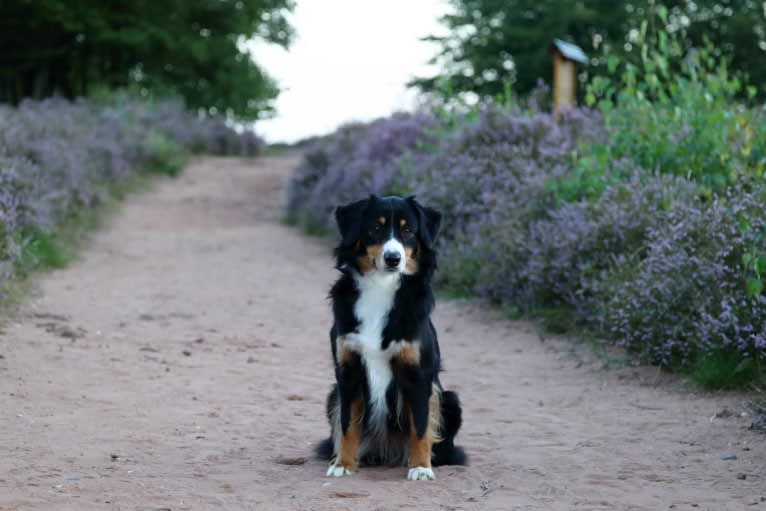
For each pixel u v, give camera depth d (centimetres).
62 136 2416
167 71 4525
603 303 1109
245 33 4359
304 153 2836
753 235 911
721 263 933
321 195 2359
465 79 4328
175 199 2852
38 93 4166
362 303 639
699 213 1030
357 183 2122
